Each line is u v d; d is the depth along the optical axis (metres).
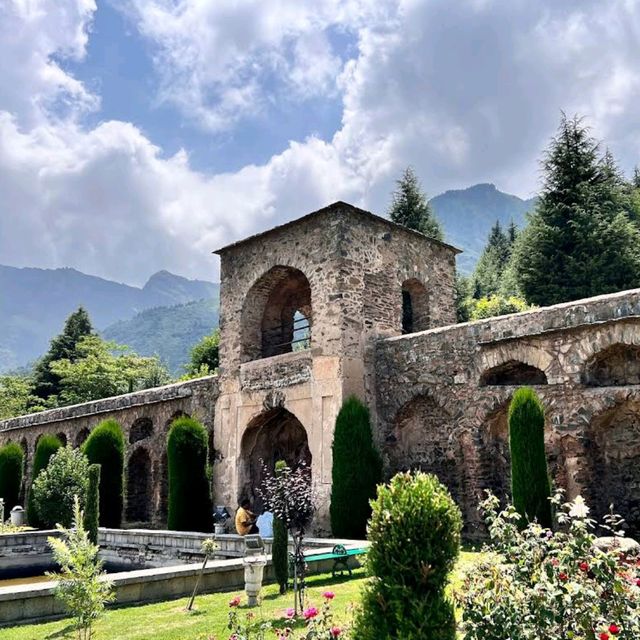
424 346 15.46
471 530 13.90
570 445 12.42
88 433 26.41
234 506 17.94
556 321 12.91
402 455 15.75
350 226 16.80
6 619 8.00
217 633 7.10
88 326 52.31
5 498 25.08
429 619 4.87
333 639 5.31
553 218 27.38
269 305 19.83
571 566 5.02
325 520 15.29
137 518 23.38
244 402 18.36
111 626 7.62
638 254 25.98
